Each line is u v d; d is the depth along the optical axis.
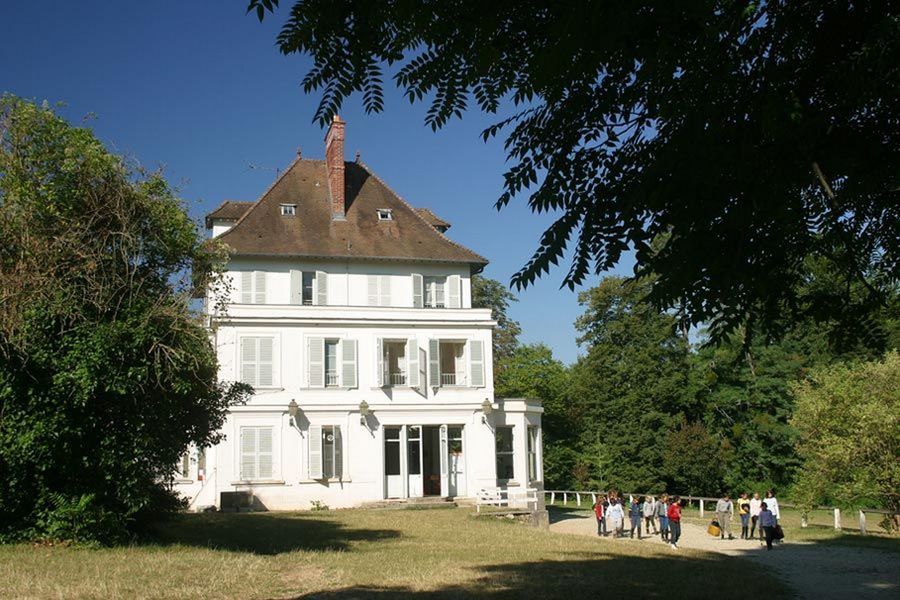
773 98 5.14
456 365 37.12
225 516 28.36
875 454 28.23
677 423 49.69
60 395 14.83
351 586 12.55
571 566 16.16
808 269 7.52
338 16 5.43
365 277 37.38
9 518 15.12
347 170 41.69
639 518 28.55
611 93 6.46
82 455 15.18
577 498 45.75
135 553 14.45
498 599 11.62
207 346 17.66
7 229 14.68
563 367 57.62
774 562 19.98
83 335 15.14
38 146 15.36
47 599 10.18
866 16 5.18
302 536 21.25
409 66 6.04
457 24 5.68
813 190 6.80
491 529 25.31
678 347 50.50
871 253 7.49
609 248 6.82
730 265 6.62
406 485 34.44
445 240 39.41
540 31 5.84
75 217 15.49
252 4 4.96
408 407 34.97
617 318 51.84
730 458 47.72
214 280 17.69
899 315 8.79
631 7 4.98
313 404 34.06
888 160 5.86
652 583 14.07
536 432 37.31
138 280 16.34
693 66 5.37
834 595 14.13
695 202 6.12
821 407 29.53
